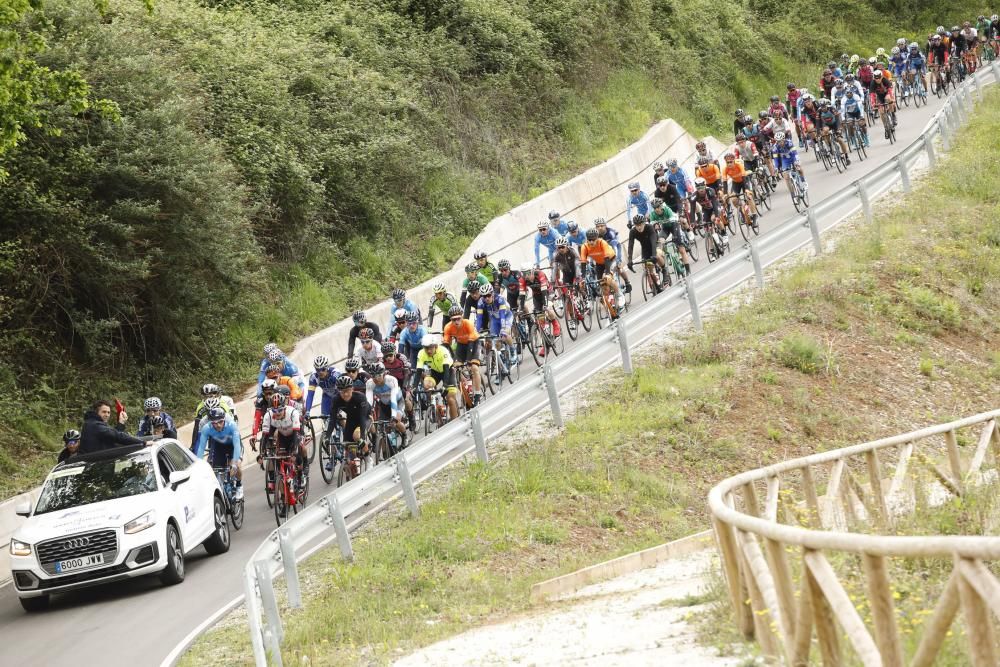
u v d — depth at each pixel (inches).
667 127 3934.5
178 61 2409.0
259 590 889.5
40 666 922.1
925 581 643.5
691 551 1123.3
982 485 965.8
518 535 1166.3
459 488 1311.5
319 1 3255.4
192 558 1275.8
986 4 6097.4
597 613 823.7
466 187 3043.8
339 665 815.7
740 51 5054.1
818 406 1612.9
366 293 2517.2
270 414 1371.8
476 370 1592.0
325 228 2610.7
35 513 1152.8
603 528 1225.4
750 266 2217.0
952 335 1953.7
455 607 969.5
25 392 1779.0
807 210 2193.7
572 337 1999.3
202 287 2052.2
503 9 3772.1
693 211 2421.3
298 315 2329.0
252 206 2282.2
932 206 2469.2
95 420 1285.7
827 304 1926.7
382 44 3235.7
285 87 2623.0
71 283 1931.6
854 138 3216.0
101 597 1146.7
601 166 3398.1
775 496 786.2
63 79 1523.1
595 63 4030.5
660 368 1678.2
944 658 464.8
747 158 2832.2
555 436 1477.6
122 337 1980.8
